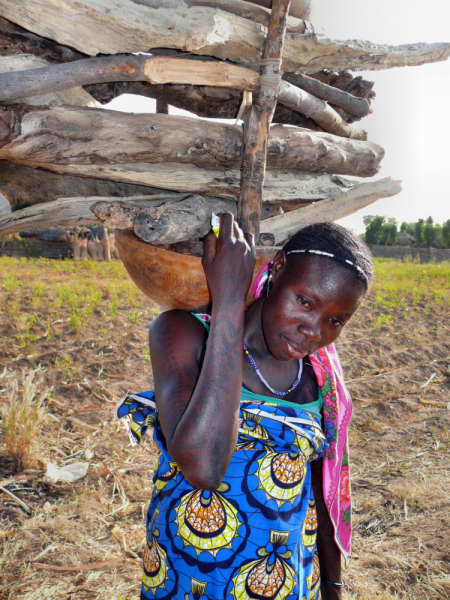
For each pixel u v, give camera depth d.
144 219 1.41
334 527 1.52
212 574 1.15
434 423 5.33
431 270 18.81
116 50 1.48
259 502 1.16
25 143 1.42
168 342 1.19
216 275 1.11
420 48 2.06
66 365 6.38
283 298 1.16
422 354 7.75
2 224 1.76
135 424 1.35
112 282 13.10
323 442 1.27
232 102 2.12
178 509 1.18
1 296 10.23
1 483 3.90
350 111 2.44
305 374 1.40
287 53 1.81
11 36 1.53
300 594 1.25
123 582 2.94
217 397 1.03
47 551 3.18
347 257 1.12
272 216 2.05
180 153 1.69
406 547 3.33
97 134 1.54
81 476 4.09
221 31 1.53
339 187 2.09
